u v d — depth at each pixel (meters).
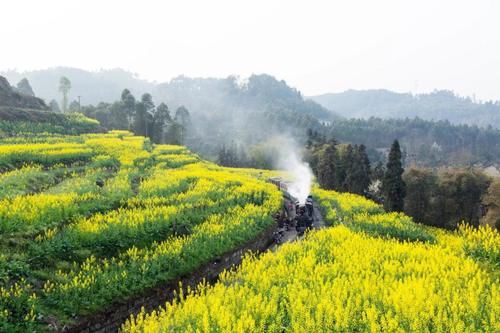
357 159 50.84
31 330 11.48
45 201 18.55
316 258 16.38
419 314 10.64
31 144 37.81
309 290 12.70
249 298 12.39
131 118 96.56
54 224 17.44
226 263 20.25
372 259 15.90
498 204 34.94
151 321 10.80
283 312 11.51
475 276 13.61
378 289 12.52
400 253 16.70
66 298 13.02
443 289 12.52
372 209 31.16
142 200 23.75
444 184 44.97
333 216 29.84
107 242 16.95
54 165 31.89
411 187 46.50
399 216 29.11
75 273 14.73
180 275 16.91
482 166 122.25
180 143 91.25
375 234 22.98
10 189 22.55
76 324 12.58
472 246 16.61
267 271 14.68
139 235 18.38
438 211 45.09
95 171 32.12
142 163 39.06
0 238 14.98
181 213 22.02
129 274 15.25
